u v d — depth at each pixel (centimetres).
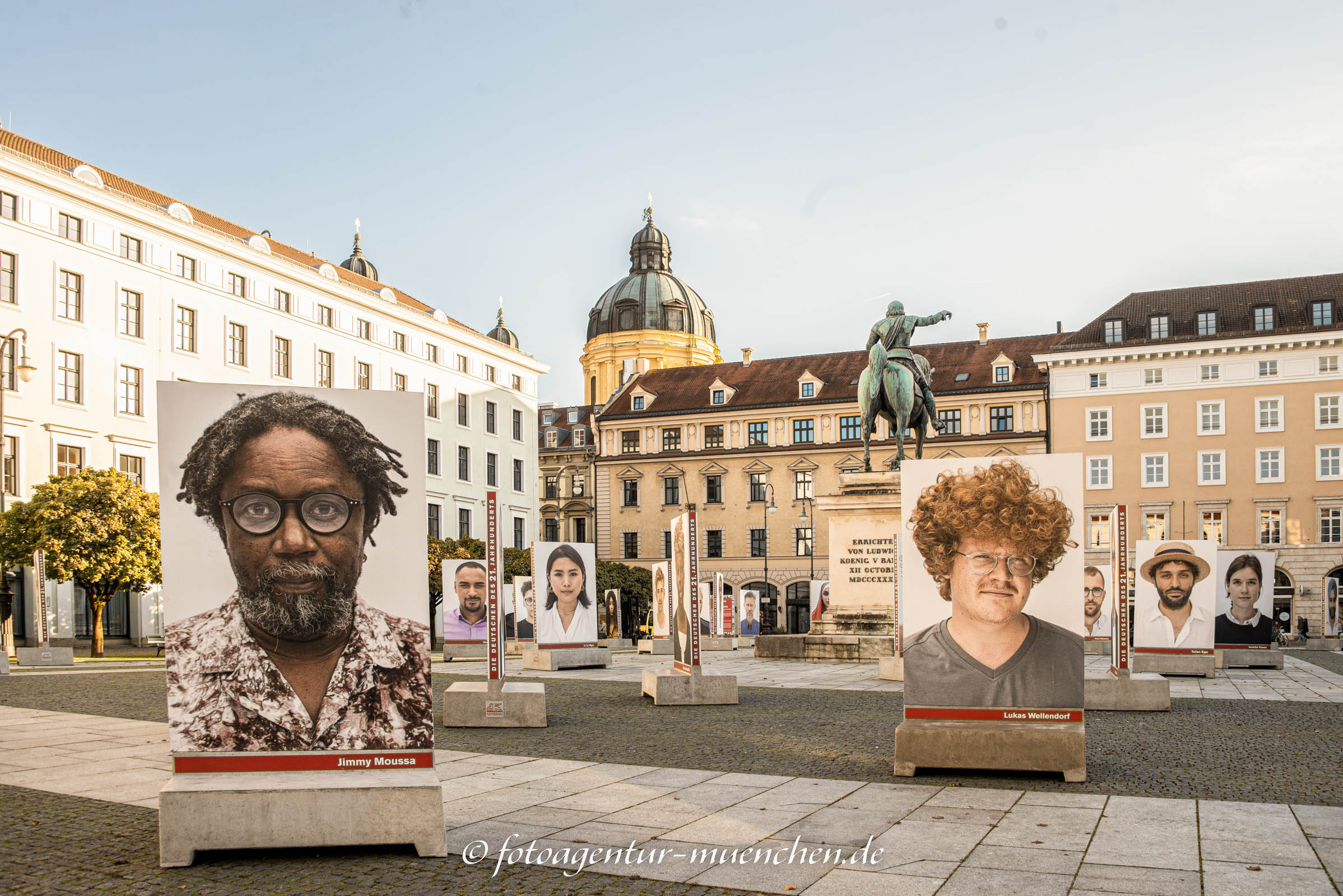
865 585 3134
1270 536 7362
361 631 966
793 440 9019
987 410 8356
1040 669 1248
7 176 5391
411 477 988
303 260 7800
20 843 977
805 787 1202
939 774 1273
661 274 12406
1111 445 7712
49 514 4378
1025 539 1259
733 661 3228
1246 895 801
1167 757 1409
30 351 5453
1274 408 7400
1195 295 7875
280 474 970
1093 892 811
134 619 5831
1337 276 7681
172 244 6303
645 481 9431
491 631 1780
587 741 1591
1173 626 2869
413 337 8144
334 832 919
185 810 902
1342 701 2205
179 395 961
